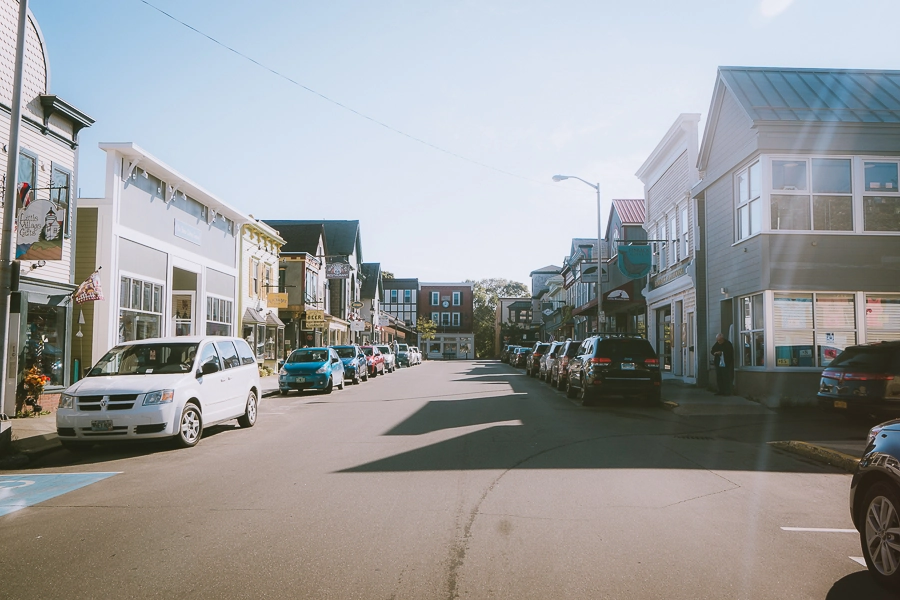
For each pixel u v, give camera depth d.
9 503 7.46
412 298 97.31
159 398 10.76
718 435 12.12
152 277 21.41
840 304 16.64
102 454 10.91
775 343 16.50
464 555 5.35
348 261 53.16
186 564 5.20
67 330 16.28
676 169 26.06
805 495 7.46
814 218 16.59
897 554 4.61
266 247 34.19
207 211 26.34
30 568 5.17
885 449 4.89
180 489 7.95
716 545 5.62
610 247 39.59
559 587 4.67
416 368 49.12
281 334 37.09
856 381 12.55
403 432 12.54
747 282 17.55
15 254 13.90
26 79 14.97
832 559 5.30
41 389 14.81
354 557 5.31
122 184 19.31
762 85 18.50
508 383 28.09
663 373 27.56
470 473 8.60
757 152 16.77
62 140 16.20
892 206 16.62
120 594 4.60
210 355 12.57
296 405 18.84
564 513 6.62
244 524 6.30
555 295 65.56
